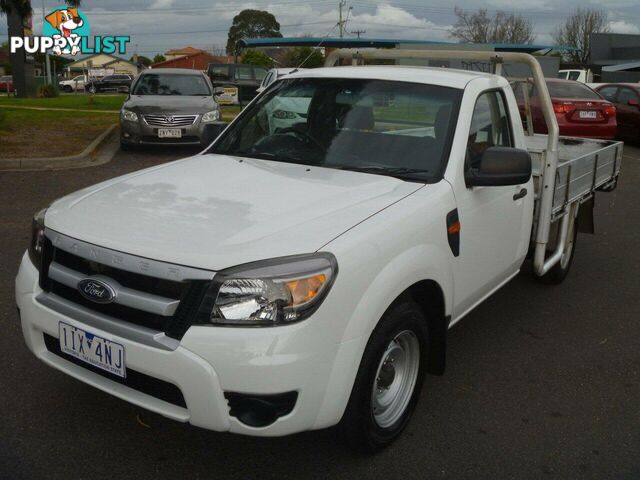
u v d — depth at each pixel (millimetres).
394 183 3443
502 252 4129
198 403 2588
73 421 3398
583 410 3771
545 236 4691
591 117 13859
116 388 2805
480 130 3928
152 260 2635
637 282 6086
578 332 4898
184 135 12164
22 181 9188
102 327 2742
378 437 3129
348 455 3215
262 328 2557
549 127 4527
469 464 3209
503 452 3322
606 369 4309
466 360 4359
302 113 4117
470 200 3619
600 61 47031
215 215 2932
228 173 3576
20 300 3094
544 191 4605
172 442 3260
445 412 3680
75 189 8828
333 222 2896
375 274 2832
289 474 3062
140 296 2641
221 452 3199
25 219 7156
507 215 4098
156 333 2639
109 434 3303
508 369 4250
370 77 4129
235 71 24406
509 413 3701
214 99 13250
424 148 3670
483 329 4898
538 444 3408
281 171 3615
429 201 3297
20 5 12930
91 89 51094
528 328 4941
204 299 2564
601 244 7367
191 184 3371
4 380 3760
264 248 2645
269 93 4438
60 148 11812
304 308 2586
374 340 2891
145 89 13484
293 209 3020
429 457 3248
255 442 3283
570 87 14867
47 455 3119
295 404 2627
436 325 3508
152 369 2617
